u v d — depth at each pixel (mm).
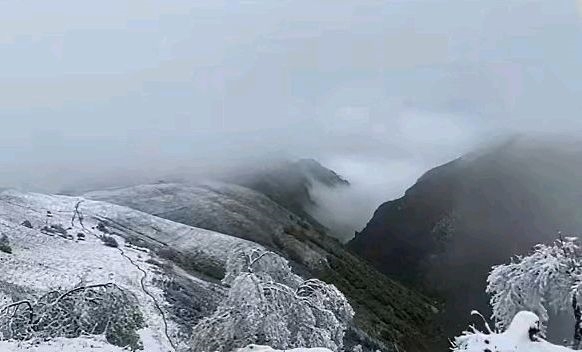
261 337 15008
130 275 35500
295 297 16016
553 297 18094
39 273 31734
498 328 18375
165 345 21766
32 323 16828
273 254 17844
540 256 18281
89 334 16828
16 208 50969
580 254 18500
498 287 18438
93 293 17891
